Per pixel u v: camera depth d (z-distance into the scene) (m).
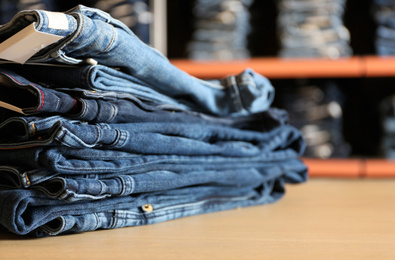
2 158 0.54
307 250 0.48
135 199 0.59
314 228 0.59
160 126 0.61
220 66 1.83
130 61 0.57
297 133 0.84
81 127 0.51
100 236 0.54
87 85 0.55
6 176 0.54
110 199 0.56
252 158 0.75
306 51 1.89
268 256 0.46
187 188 0.66
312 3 1.86
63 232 0.54
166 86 0.65
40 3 1.68
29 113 0.51
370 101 2.27
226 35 1.95
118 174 0.57
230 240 0.52
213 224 0.62
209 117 0.73
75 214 0.54
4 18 1.67
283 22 1.90
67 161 0.51
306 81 2.03
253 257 0.45
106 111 0.55
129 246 0.50
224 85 0.74
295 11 1.88
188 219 0.66
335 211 0.74
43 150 0.51
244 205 0.76
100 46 0.53
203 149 0.66
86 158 0.53
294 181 0.88
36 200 0.51
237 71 1.82
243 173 0.73
